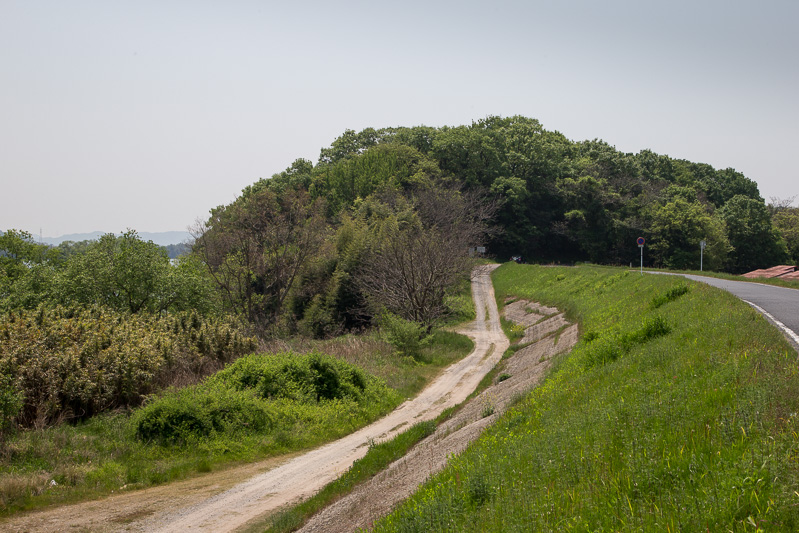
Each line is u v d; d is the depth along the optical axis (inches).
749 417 226.7
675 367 370.6
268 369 824.9
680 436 237.5
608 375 464.8
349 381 884.0
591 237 3211.1
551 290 1866.4
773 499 162.7
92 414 687.1
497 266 2898.6
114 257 1314.0
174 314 1210.0
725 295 674.2
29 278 1310.3
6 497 437.4
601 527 181.8
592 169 3440.0
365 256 1811.0
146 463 556.1
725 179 4244.6
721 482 179.3
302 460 615.5
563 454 268.5
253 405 697.0
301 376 840.9
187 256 1756.9
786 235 3528.5
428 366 1230.3
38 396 633.6
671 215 2933.1
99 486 492.4
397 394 955.3
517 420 442.9
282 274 1847.9
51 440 563.8
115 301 1298.0
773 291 935.7
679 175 4023.1
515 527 204.7
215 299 1556.3
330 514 407.8
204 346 959.6
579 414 347.3
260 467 584.7
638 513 184.5
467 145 3147.1
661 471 208.7
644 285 1127.6
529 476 259.6
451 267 1560.0
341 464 598.5
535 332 1433.3
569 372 594.2
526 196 3191.4
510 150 3454.7
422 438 646.5
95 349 749.9
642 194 3287.4
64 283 1259.8
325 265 1932.8
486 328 1753.2
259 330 1520.7
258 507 466.6
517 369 1045.8
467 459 352.8
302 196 2413.9
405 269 1489.9
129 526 418.9
